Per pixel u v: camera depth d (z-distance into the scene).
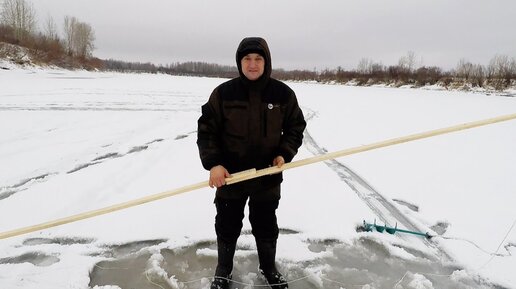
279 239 3.00
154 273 2.51
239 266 2.63
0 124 7.79
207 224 3.22
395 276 2.58
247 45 1.93
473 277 2.57
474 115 11.94
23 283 2.37
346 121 9.94
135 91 18.08
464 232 3.17
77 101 12.34
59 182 4.36
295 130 2.17
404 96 22.62
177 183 4.42
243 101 2.02
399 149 6.45
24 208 3.57
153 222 3.26
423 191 4.21
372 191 4.21
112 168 4.99
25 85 18.52
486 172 5.07
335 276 2.56
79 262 2.62
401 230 3.13
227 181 2.02
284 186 4.27
